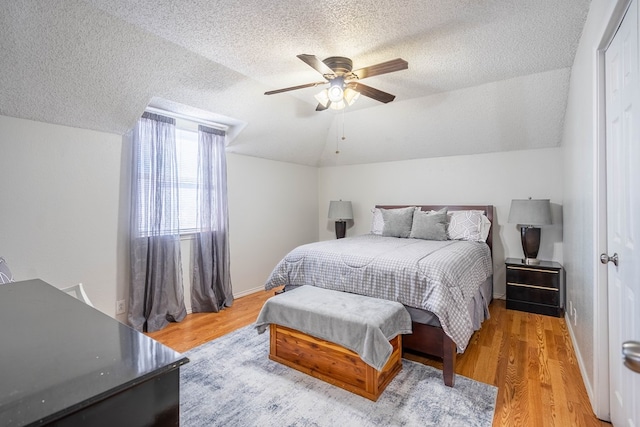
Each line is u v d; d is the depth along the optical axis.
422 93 3.46
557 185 3.69
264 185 4.53
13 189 2.34
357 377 1.98
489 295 3.66
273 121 3.86
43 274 2.49
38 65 2.15
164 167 3.14
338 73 2.46
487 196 4.12
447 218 3.91
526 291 3.48
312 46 2.41
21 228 2.38
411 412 1.79
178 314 3.25
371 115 4.13
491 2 1.90
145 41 2.31
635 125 1.24
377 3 1.90
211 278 3.59
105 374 0.62
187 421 1.73
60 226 2.57
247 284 4.27
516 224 3.88
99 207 2.80
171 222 3.21
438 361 2.39
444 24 2.12
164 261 3.15
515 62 2.72
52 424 0.51
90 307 1.07
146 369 0.65
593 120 1.77
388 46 2.42
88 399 0.55
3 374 0.62
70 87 2.36
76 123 2.62
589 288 1.95
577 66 2.46
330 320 2.03
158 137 3.10
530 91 3.17
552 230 3.70
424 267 2.28
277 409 1.83
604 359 1.69
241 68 2.81
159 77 2.65
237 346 2.66
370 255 2.62
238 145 3.98
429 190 4.55
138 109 2.80
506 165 4.00
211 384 2.09
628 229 1.36
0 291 1.26
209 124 3.61
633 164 1.28
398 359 2.21
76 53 2.20
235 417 1.76
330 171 5.53
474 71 2.91
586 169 2.04
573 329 2.67
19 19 1.89
